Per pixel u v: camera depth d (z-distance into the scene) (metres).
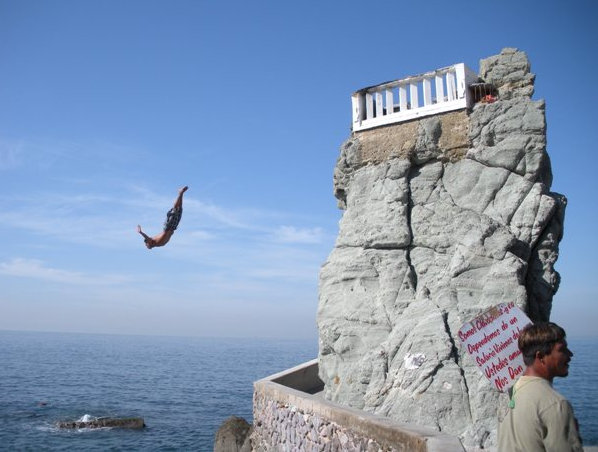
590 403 52.81
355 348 13.70
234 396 70.19
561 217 13.27
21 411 50.56
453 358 11.70
